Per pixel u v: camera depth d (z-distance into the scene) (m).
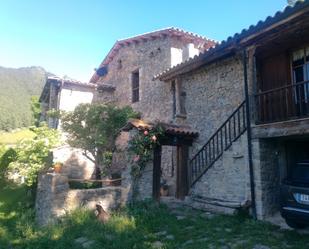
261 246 5.55
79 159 14.35
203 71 11.51
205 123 11.09
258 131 7.88
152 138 9.39
